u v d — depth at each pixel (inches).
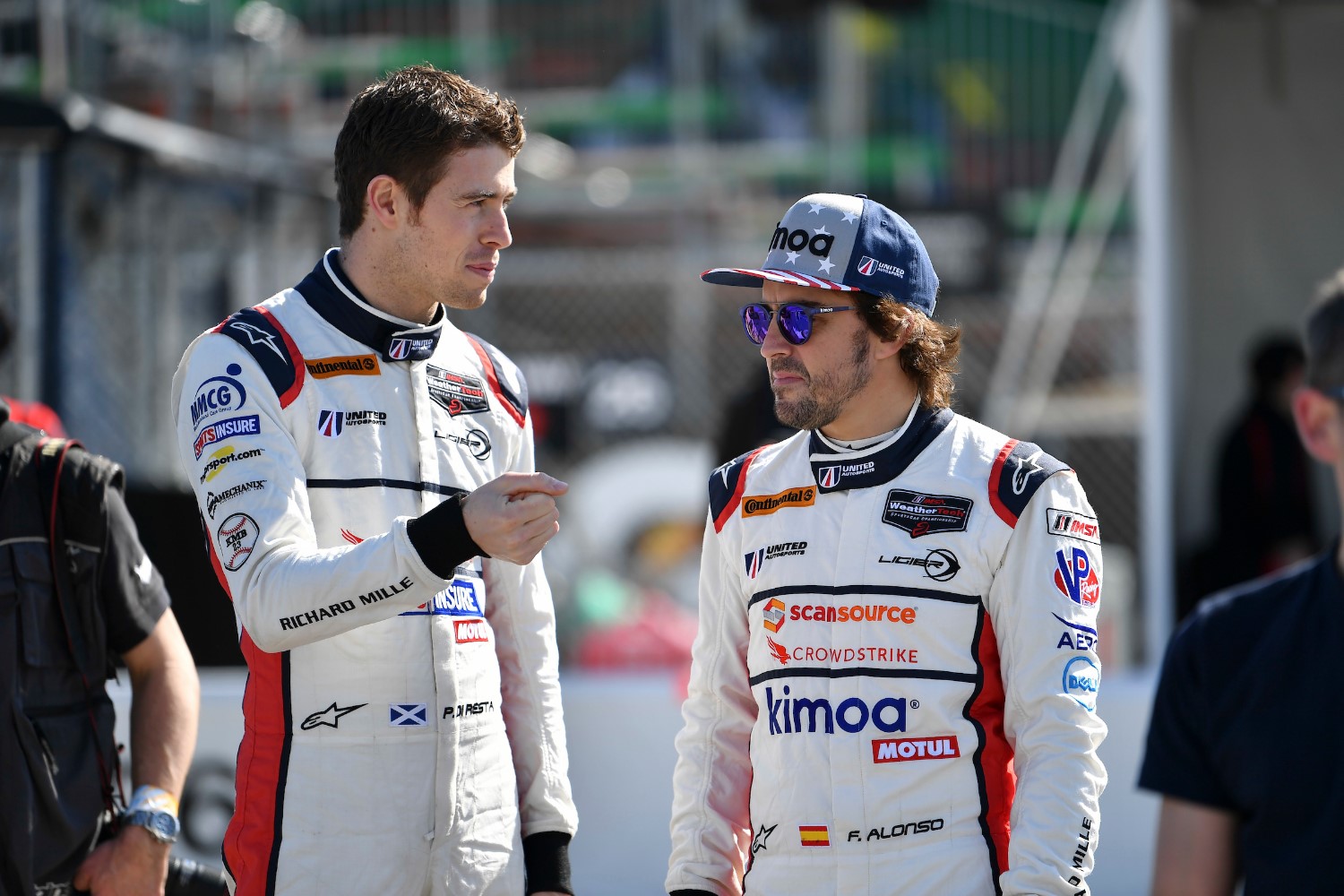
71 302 746.2
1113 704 621.9
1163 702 284.0
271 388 302.0
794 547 313.6
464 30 1247.5
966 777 297.3
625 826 626.5
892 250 316.8
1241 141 931.3
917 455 311.6
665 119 1512.1
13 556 344.5
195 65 930.1
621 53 1523.1
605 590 1133.7
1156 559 773.3
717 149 1501.0
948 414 319.0
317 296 315.3
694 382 1295.5
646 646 1002.1
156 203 798.5
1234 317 943.7
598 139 1517.0
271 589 280.2
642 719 629.3
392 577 276.8
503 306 1302.9
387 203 309.7
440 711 307.0
